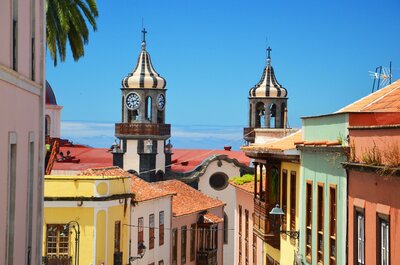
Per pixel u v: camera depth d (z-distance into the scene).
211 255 74.94
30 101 26.86
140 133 107.94
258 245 47.59
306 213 32.38
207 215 75.12
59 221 48.84
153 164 107.81
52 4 44.25
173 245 66.81
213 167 101.75
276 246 38.97
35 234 28.52
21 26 25.39
